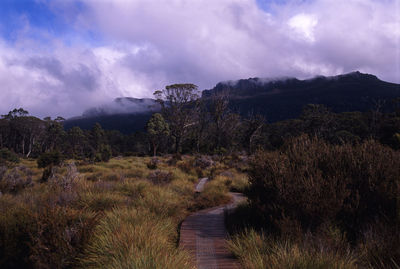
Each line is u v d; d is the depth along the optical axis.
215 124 63.84
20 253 4.30
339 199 4.97
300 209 5.18
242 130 59.91
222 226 6.98
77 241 4.46
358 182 5.37
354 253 4.00
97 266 3.96
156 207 7.83
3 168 11.80
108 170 19.73
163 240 4.91
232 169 23.69
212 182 14.74
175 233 6.33
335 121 68.12
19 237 4.40
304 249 4.03
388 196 4.88
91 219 5.10
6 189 10.09
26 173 17.78
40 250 4.12
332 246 4.20
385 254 3.70
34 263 4.15
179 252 4.43
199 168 23.69
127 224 5.37
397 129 35.62
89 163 24.98
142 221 5.74
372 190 5.05
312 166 5.88
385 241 3.96
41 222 4.40
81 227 4.67
